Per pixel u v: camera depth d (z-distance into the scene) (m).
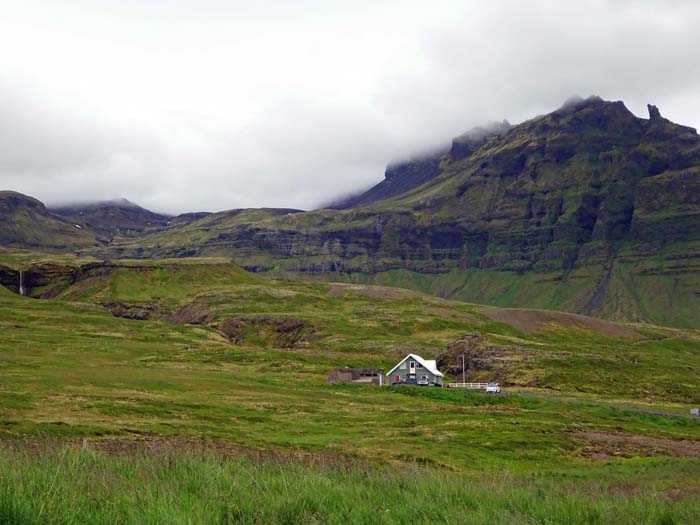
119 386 97.88
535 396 137.12
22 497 14.98
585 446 77.19
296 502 17.83
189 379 120.12
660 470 53.47
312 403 103.00
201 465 21.53
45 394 78.44
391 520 17.14
